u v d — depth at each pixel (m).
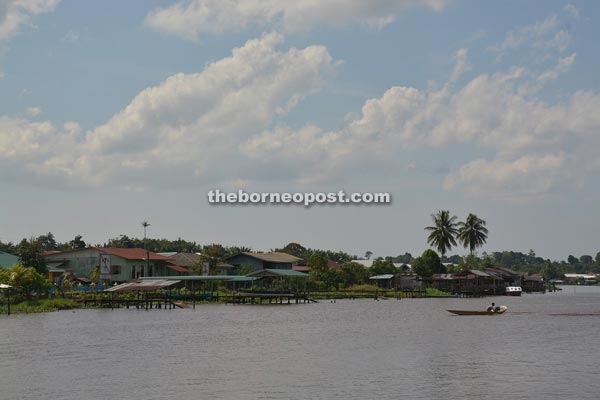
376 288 149.00
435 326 66.56
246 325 66.75
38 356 43.75
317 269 144.00
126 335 56.34
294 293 112.12
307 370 38.66
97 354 44.84
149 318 74.44
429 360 42.53
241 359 42.91
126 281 118.56
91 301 93.38
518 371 38.47
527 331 61.75
